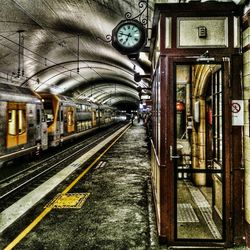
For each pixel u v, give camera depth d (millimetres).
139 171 10688
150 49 7859
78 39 17594
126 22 5316
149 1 7055
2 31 14688
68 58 23078
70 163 12766
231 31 4582
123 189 8086
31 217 5965
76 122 23281
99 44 17562
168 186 4656
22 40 16578
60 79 29125
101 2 9781
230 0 4480
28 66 21641
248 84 4324
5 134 10953
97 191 7902
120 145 19844
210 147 7949
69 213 6137
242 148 4547
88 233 5090
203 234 4988
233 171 4555
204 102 7895
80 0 10523
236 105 4539
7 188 8781
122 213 6094
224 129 4570
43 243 4715
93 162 12812
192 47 4641
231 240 4539
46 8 12133
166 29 4660
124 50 5340
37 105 14414
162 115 4723
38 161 14008
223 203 4566
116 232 5121
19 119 12242
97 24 12883
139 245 4613
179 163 8797
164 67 4695
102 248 4508
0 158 10547
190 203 6637
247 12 4254
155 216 5898
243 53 4516
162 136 4711
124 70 24484
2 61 18438
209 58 4578
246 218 4449
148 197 7285
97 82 38562
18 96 12234
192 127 8445
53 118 17812
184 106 8906
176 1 5805
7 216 6059
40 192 7949
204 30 4570
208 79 7199
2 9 12219
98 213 6113
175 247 4551
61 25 14688
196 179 8039
